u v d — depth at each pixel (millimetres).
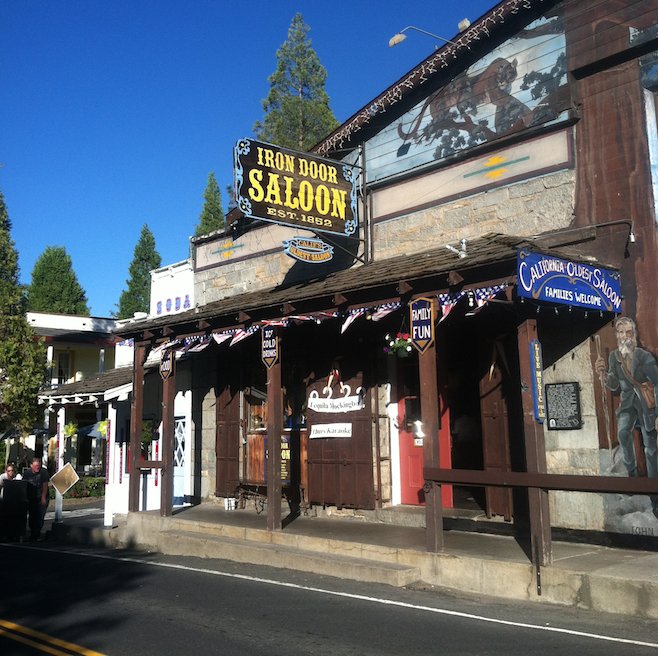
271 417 11117
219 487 14602
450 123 11500
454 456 11305
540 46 10336
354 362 12250
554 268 8094
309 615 7047
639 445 8734
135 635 6426
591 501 9039
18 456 26750
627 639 6066
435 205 11633
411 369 11938
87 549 12742
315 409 12812
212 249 16422
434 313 9023
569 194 9836
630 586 6875
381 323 11898
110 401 14844
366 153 12859
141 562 10609
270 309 11414
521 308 8141
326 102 34312
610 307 8828
